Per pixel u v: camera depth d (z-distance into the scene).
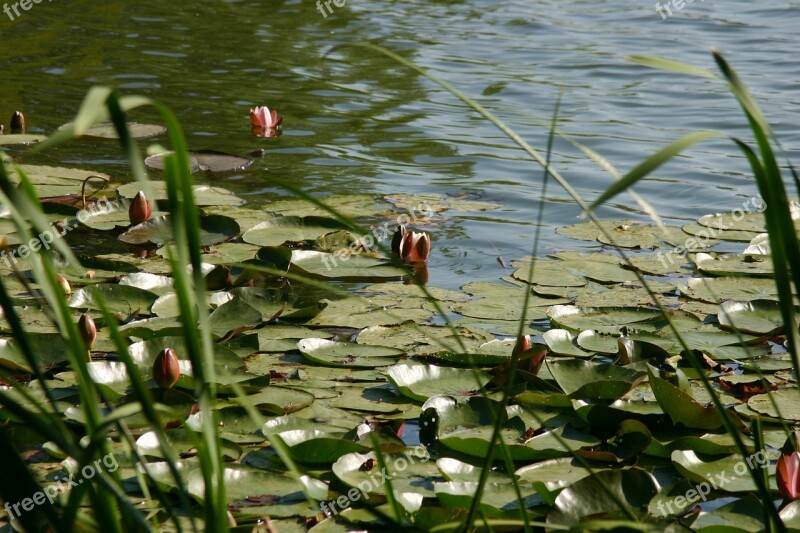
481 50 14.57
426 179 8.60
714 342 5.22
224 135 9.67
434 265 6.54
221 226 6.86
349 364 4.84
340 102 11.36
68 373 4.60
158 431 2.27
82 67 12.04
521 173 8.95
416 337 5.23
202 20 15.46
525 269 6.37
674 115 11.16
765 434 4.23
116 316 5.32
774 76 13.02
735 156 9.59
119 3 16.27
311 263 6.36
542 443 4.09
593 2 19.20
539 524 2.66
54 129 9.36
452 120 10.82
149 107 10.61
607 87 12.50
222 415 4.20
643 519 3.36
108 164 8.48
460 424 4.28
